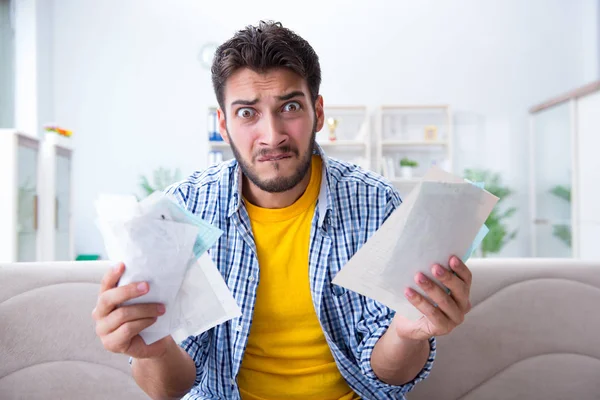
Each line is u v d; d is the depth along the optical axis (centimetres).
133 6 527
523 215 539
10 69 474
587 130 436
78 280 128
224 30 534
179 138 528
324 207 106
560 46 541
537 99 541
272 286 104
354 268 79
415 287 80
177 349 93
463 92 542
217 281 77
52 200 365
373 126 539
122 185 522
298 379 103
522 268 134
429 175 74
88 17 522
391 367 96
